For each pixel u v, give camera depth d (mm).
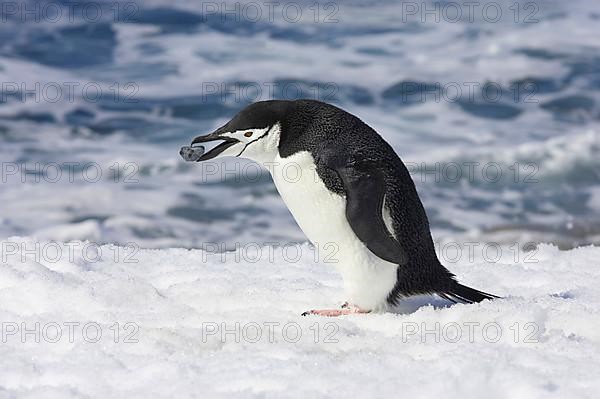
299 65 27922
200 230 17562
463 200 18688
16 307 8414
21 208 18125
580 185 19453
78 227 17312
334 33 30859
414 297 8570
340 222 7855
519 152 20953
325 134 7863
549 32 31141
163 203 18656
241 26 31281
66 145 21828
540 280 9461
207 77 26797
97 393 6375
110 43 29469
